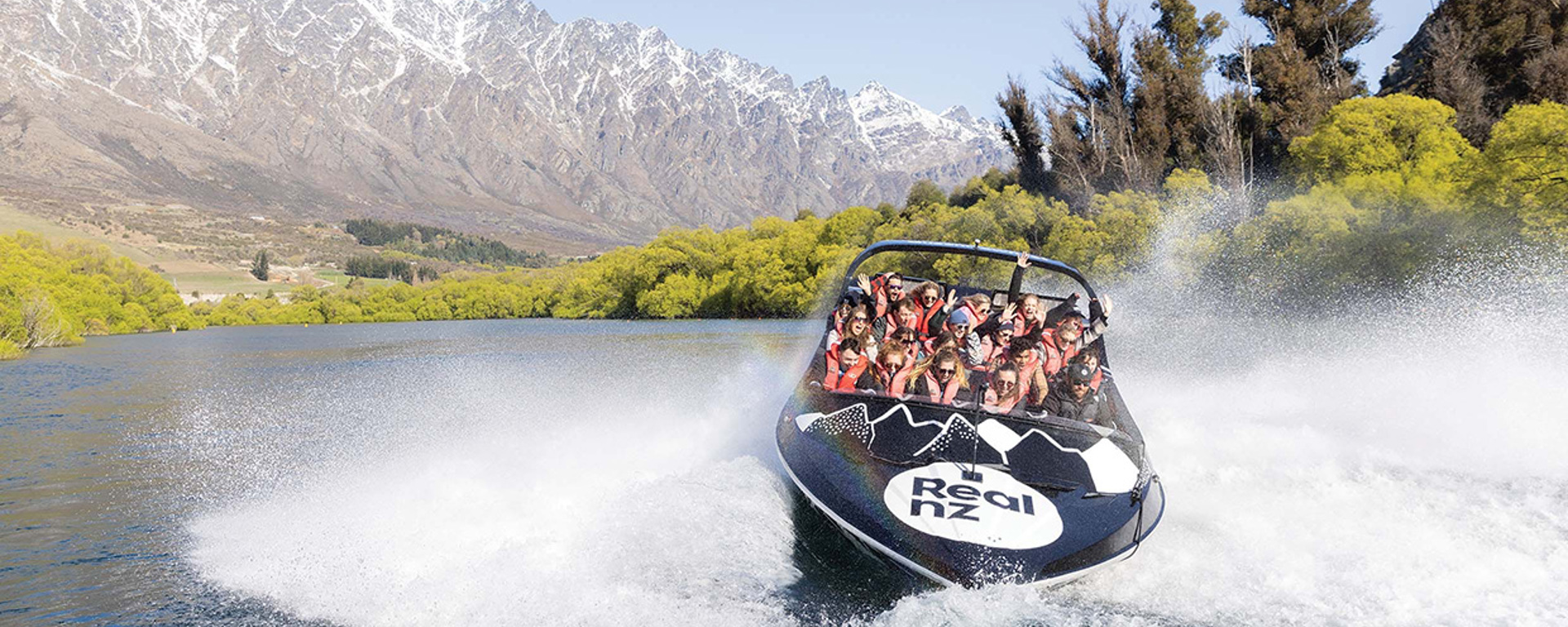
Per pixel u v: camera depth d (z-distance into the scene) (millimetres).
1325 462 7945
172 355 37219
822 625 4898
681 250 78250
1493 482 7148
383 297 104312
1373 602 4941
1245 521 6258
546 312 98250
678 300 74000
